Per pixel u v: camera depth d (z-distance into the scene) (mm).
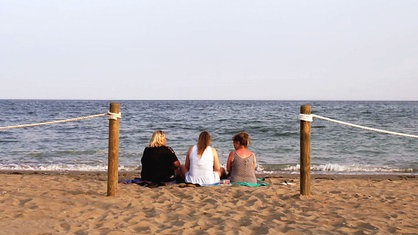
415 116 43500
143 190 7625
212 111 54781
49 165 14562
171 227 5141
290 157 16812
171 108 68000
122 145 20062
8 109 64812
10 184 8500
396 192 8281
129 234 4844
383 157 16844
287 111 54062
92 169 13727
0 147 19453
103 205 6270
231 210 6121
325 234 4859
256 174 12539
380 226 5293
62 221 5297
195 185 8359
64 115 50719
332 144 20406
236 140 8766
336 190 8320
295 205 6449
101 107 78125
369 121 37156
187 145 20641
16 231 4844
